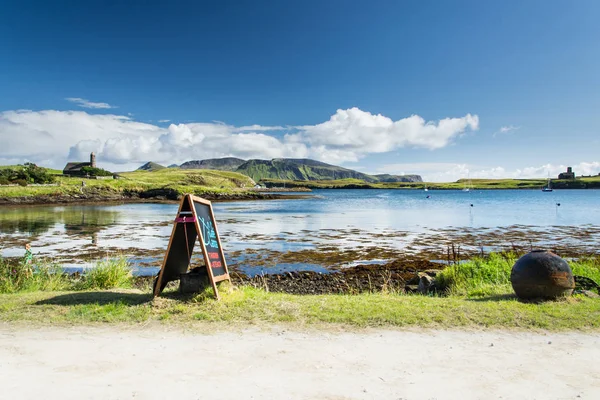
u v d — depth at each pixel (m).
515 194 174.12
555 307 8.64
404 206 85.56
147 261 22.33
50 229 38.16
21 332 7.08
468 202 103.56
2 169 117.81
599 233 33.91
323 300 9.27
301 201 114.50
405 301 9.29
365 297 9.98
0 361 5.77
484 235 33.53
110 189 110.69
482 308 8.53
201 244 8.88
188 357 5.99
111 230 37.47
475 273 13.93
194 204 9.08
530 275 9.36
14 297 9.48
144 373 5.40
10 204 86.06
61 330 7.21
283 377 5.32
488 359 6.01
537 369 5.66
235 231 37.19
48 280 13.35
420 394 4.88
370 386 5.07
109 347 6.38
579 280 11.66
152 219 50.16
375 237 32.88
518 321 7.79
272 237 32.91
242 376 5.34
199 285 9.22
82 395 4.74
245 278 18.64
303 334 7.09
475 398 4.79
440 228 39.53
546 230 36.62
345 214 60.66
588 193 178.50
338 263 22.27
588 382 5.25
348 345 6.55
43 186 102.12
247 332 7.16
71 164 159.38
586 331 7.32
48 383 5.06
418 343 6.67
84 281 13.17
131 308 8.37
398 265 21.27
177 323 7.61
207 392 4.86
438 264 21.27
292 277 18.84
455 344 6.64
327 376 5.36
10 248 26.61
